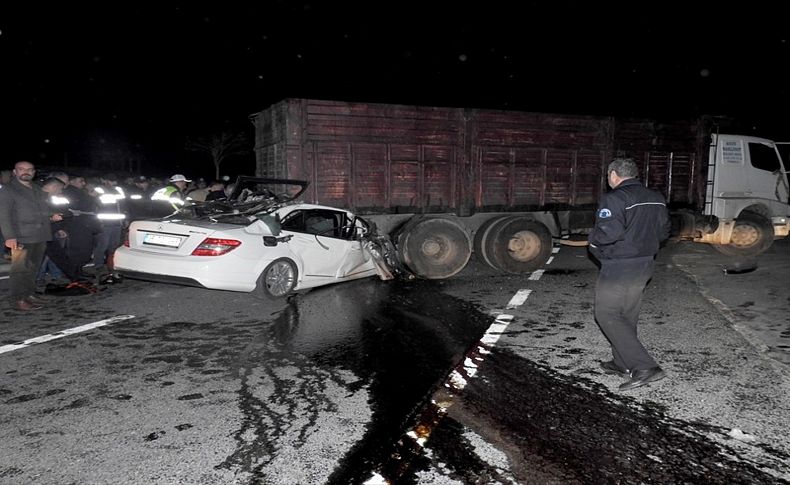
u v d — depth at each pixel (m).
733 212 10.73
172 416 3.85
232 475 3.12
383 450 3.42
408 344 5.48
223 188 10.38
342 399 4.17
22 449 3.38
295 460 3.29
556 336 5.79
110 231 9.29
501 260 9.07
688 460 3.36
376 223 8.59
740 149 10.78
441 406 4.07
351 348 5.34
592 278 8.90
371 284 8.29
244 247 6.60
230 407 4.00
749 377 4.68
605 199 4.25
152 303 6.98
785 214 11.21
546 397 4.25
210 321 6.20
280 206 7.46
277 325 6.07
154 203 10.34
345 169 8.30
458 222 8.84
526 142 9.31
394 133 8.52
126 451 3.37
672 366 4.94
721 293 7.81
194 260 6.42
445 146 8.83
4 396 4.15
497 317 6.49
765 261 10.62
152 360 4.96
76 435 3.56
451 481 3.09
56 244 7.43
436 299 7.36
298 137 8.04
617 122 9.90
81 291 7.37
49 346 5.30
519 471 3.21
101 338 5.57
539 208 9.52
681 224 10.45
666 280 8.72
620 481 3.12
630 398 4.24
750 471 3.25
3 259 9.19
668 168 10.38
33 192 6.62
